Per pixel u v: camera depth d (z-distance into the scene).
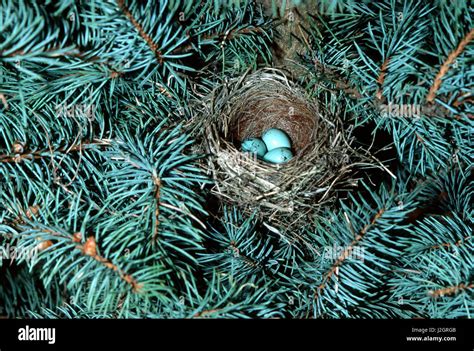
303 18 0.40
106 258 0.32
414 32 0.37
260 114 0.45
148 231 0.34
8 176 0.35
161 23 0.35
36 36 0.32
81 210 0.35
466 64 0.35
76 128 0.37
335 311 0.35
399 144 0.40
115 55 0.35
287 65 0.42
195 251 0.36
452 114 0.37
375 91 0.38
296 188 0.38
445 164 0.40
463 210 0.39
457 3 0.35
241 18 0.39
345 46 0.40
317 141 0.39
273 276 0.37
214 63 0.41
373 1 0.39
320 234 0.37
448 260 0.36
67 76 0.35
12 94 0.35
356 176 0.40
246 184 0.38
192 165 0.37
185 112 0.39
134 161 0.35
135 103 0.39
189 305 0.33
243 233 0.37
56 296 0.39
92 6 0.33
